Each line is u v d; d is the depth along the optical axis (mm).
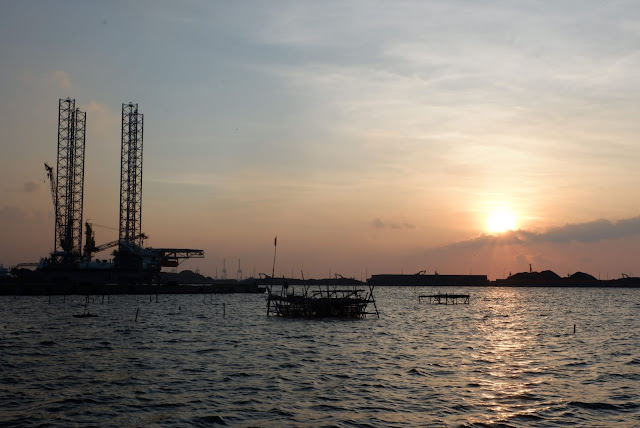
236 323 94250
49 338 69312
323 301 99438
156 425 31828
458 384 42719
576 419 33469
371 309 146750
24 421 32344
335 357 55656
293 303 108188
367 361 53281
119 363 50906
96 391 39531
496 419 33312
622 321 109938
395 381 43719
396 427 31672
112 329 81562
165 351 58906
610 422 33000
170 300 175875
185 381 43094
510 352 60531
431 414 34281
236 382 42844
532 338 75688
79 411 34500
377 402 37031
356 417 33500
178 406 35719
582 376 46250
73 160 194375
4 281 190000
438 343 68625
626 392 40344
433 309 152250
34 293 183375
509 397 38625
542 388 41469
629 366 51344
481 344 67875
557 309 158000
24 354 55875
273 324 92500
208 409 35062
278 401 37094
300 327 87312
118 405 35875
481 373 47281
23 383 41969
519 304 191000
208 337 72500
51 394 38594
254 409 35156
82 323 90750
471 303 196375
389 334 78875
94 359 53125
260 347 62656
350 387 41406
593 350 62719
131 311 121562
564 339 74625
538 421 33031
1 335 72188
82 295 187750
